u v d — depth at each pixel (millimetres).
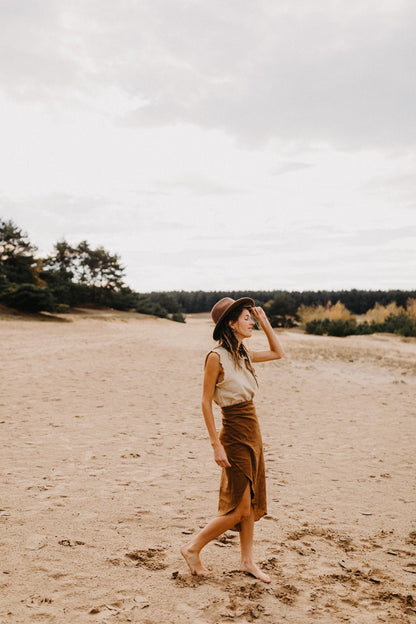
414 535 3756
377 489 4922
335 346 27578
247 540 2908
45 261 91938
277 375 14445
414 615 2533
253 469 2797
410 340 38125
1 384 10227
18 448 5723
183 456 5812
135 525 3598
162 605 2457
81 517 3693
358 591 2781
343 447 6715
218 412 8859
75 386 10680
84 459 5418
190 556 2834
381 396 11523
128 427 7219
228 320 2887
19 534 3289
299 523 3885
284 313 75875
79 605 2410
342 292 137250
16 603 2389
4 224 62688
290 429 7781
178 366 15711
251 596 2605
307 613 2480
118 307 92938
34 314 46062
